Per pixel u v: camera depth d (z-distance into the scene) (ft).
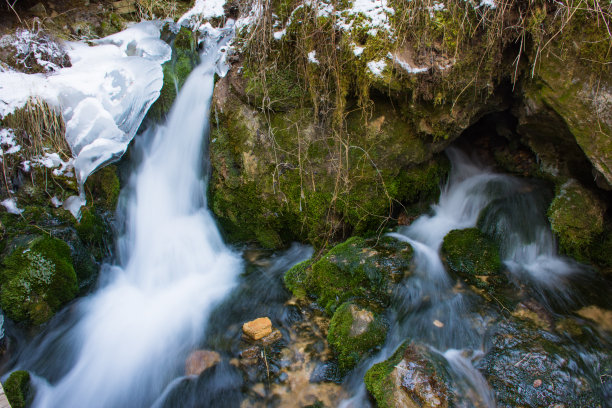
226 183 11.76
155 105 12.85
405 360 7.55
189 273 11.70
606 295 9.31
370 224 11.05
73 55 12.19
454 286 9.75
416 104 9.43
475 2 8.40
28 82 10.55
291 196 10.96
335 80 9.43
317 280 10.05
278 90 10.30
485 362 7.79
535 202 11.07
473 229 11.13
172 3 15.28
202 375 8.32
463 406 6.84
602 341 8.06
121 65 11.98
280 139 10.68
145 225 12.40
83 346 9.30
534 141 10.81
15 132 10.07
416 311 9.07
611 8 7.59
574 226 9.96
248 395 7.80
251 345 8.85
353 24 8.91
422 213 11.97
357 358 8.14
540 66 8.70
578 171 10.31
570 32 8.09
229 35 12.60
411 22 8.59
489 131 13.24
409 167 10.96
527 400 6.95
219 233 12.81
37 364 8.90
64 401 8.09
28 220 10.05
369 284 9.63
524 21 8.46
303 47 9.53
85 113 10.84
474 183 12.37
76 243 10.48
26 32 11.68
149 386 8.25
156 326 9.77
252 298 10.35
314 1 9.20
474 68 8.89
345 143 10.18
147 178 12.78
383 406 6.93
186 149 12.84
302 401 7.60
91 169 11.01
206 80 12.89
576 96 8.41
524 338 8.14
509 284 9.81
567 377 7.23
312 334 9.00
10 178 10.01
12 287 9.17
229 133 11.34
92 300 10.65
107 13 14.34
